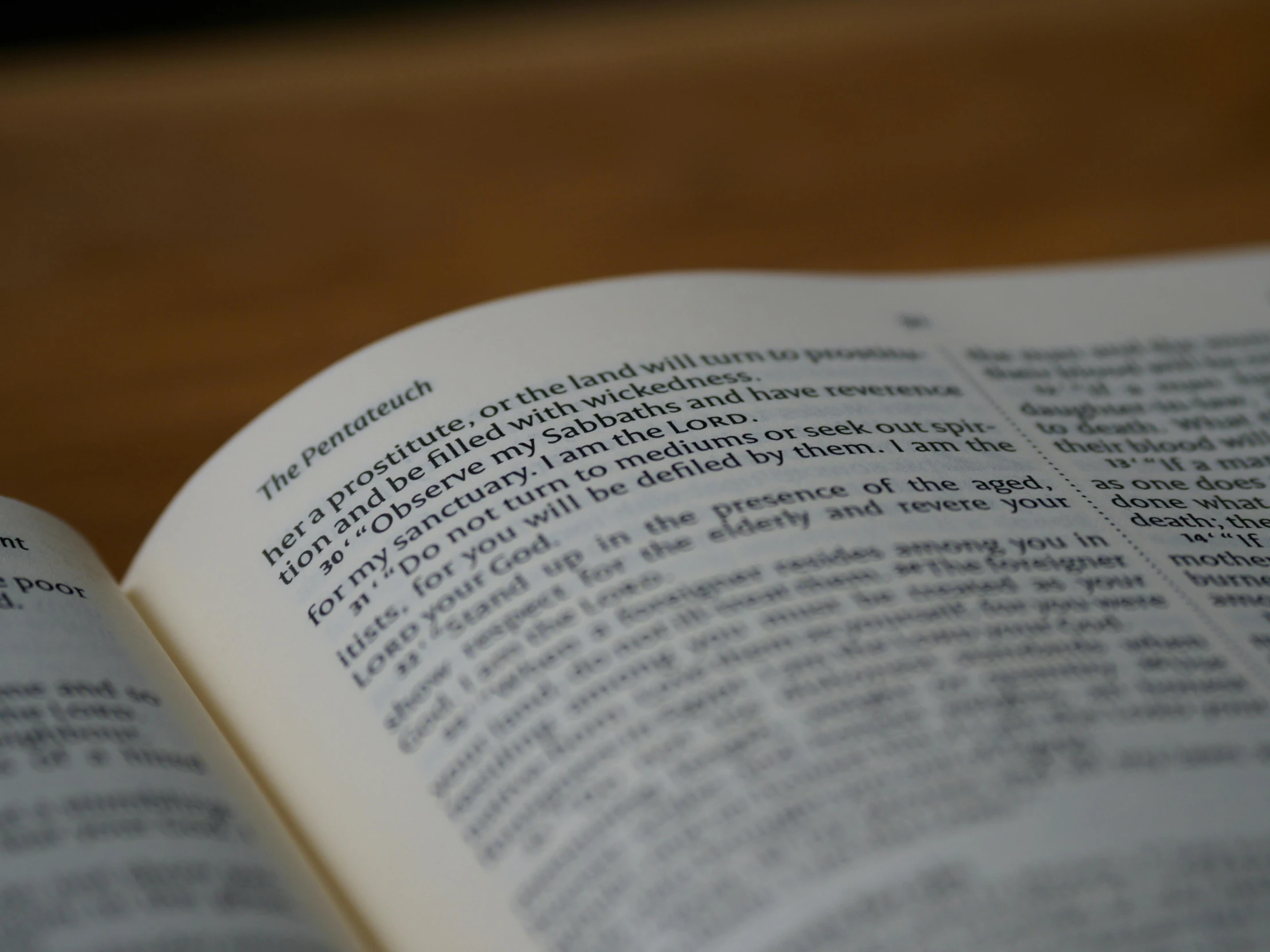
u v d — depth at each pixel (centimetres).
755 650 13
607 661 13
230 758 13
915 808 12
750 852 12
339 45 23
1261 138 21
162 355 18
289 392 18
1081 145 21
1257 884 12
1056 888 12
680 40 23
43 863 12
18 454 17
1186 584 14
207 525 15
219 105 22
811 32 23
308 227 20
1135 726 13
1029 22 23
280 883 13
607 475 14
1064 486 15
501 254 20
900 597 13
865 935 12
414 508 14
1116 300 17
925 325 16
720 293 16
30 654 13
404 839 13
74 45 24
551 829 13
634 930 12
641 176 21
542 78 22
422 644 13
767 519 14
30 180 20
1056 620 13
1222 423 15
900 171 21
